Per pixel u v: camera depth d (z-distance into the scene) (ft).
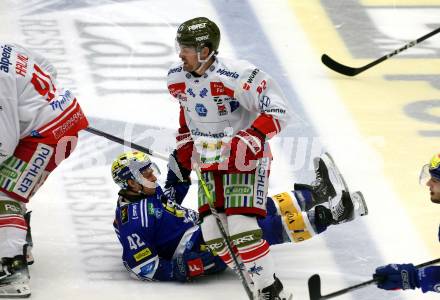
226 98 42.63
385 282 39.42
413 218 50.62
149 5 76.13
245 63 42.39
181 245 45.70
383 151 57.41
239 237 42.34
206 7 76.13
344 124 60.44
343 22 74.59
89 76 65.82
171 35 71.77
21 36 70.85
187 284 45.21
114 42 70.59
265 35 72.08
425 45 71.56
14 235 44.14
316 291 39.93
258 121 42.14
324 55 66.13
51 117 44.52
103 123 60.13
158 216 45.47
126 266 45.37
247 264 42.70
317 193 47.57
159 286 44.98
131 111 61.52
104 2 76.43
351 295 43.98
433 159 38.83
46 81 44.91
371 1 78.18
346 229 49.73
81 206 51.98
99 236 49.37
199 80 42.47
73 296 44.04
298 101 63.10
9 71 43.32
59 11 74.79
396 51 65.51
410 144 58.29
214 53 42.39
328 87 65.10
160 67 67.41
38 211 51.42
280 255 47.67
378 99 63.77
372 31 73.41
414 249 48.01
